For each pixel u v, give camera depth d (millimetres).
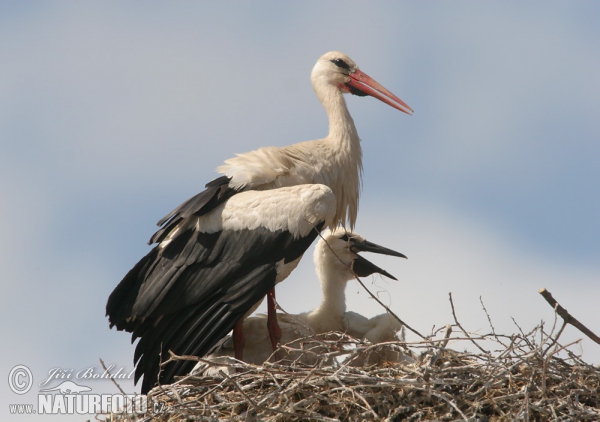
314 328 15539
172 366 14469
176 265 14805
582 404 11930
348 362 12219
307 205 14648
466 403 11750
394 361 14555
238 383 12109
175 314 14766
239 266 14633
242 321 14812
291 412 11555
